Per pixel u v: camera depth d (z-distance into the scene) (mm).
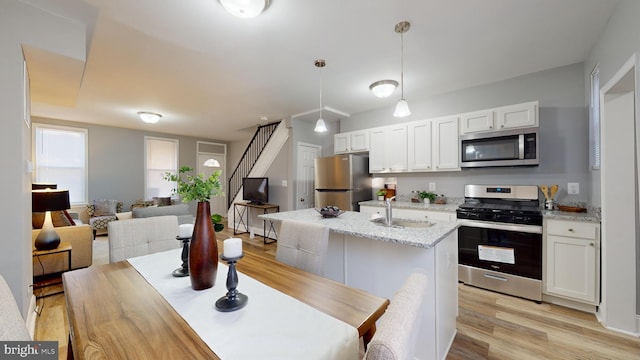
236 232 5895
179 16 1953
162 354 734
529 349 1808
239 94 3682
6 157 1727
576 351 1781
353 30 2146
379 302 1062
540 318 2197
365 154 4590
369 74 3002
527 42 2350
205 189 1197
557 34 2223
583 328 2047
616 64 1891
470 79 3164
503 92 3197
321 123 3055
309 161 5242
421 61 2699
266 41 2303
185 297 1092
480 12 1927
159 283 1232
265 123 5605
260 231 5531
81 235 3180
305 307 1015
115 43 2326
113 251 1719
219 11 1896
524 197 2988
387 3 1821
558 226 2393
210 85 3342
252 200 5473
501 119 2959
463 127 3234
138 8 1859
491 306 2400
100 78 3092
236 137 7391
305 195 5141
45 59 2002
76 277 1297
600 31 2170
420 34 2209
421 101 3877
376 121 4441
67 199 2793
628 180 2006
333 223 2068
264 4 1753
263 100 3945
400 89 3484
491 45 2393
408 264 1700
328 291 1163
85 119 5199
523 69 2902
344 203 4117
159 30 2129
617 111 2051
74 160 5449
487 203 3242
